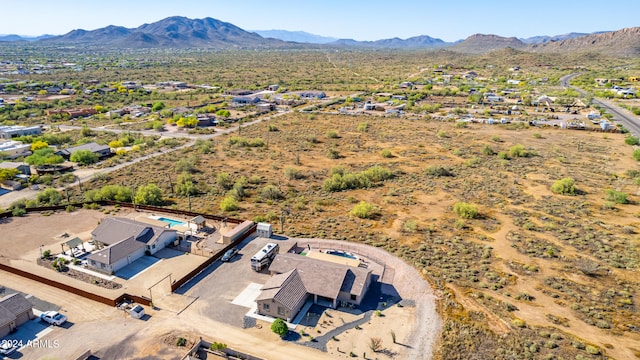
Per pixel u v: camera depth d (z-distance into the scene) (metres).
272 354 31.25
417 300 38.38
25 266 44.25
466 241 50.16
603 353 30.81
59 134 109.94
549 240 49.97
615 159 86.12
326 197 66.62
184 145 102.19
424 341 32.75
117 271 43.34
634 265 43.19
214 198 66.06
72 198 65.50
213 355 31.50
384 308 37.31
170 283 41.12
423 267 43.94
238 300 38.34
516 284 40.59
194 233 53.00
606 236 50.28
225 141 105.88
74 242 46.16
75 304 37.34
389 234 52.66
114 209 60.84
